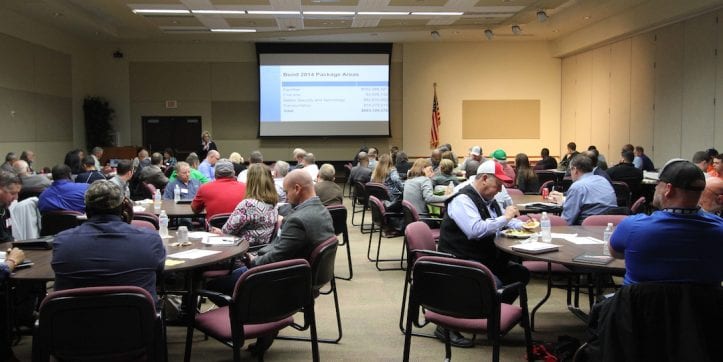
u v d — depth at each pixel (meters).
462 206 3.47
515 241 3.35
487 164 3.57
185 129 15.31
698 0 9.15
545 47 15.48
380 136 15.36
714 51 9.34
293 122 15.19
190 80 15.22
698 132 9.79
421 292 2.67
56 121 12.55
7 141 10.35
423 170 6.92
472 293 2.53
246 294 2.54
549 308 4.46
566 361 3.29
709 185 3.29
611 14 11.60
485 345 3.67
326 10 11.34
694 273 2.10
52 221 4.48
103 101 14.63
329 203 6.29
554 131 15.70
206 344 3.78
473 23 12.95
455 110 15.55
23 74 10.97
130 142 15.18
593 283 4.24
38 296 3.88
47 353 2.17
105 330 2.19
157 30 13.43
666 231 2.13
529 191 7.32
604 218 4.09
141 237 2.43
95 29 12.55
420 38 14.69
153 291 2.47
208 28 13.23
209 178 8.27
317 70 15.12
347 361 3.47
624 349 2.12
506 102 15.57
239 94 15.34
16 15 10.64
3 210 3.68
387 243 7.37
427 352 3.60
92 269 2.29
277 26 13.05
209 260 2.95
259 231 3.88
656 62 11.05
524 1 10.69
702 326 2.05
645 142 11.48
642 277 2.16
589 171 4.64
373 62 15.23
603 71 13.20
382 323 4.20
